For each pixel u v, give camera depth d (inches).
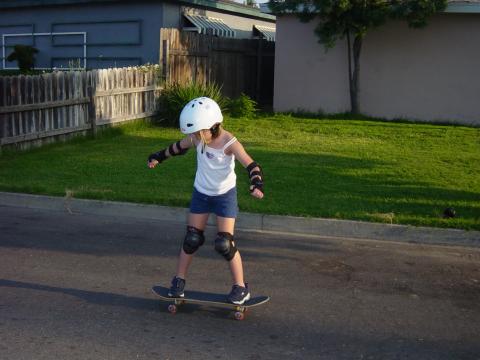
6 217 316.8
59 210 331.9
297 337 200.2
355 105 657.0
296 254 270.8
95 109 515.8
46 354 187.0
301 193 337.1
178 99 586.6
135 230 299.4
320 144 486.0
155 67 594.9
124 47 775.1
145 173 382.3
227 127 559.2
